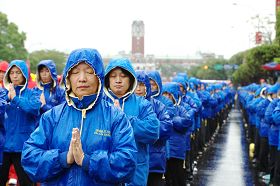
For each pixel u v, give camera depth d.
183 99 13.98
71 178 4.58
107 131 4.64
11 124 9.06
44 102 9.70
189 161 13.58
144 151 6.87
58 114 4.75
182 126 10.28
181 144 10.57
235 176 14.66
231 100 49.28
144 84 8.02
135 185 6.74
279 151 11.80
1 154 8.74
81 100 4.64
